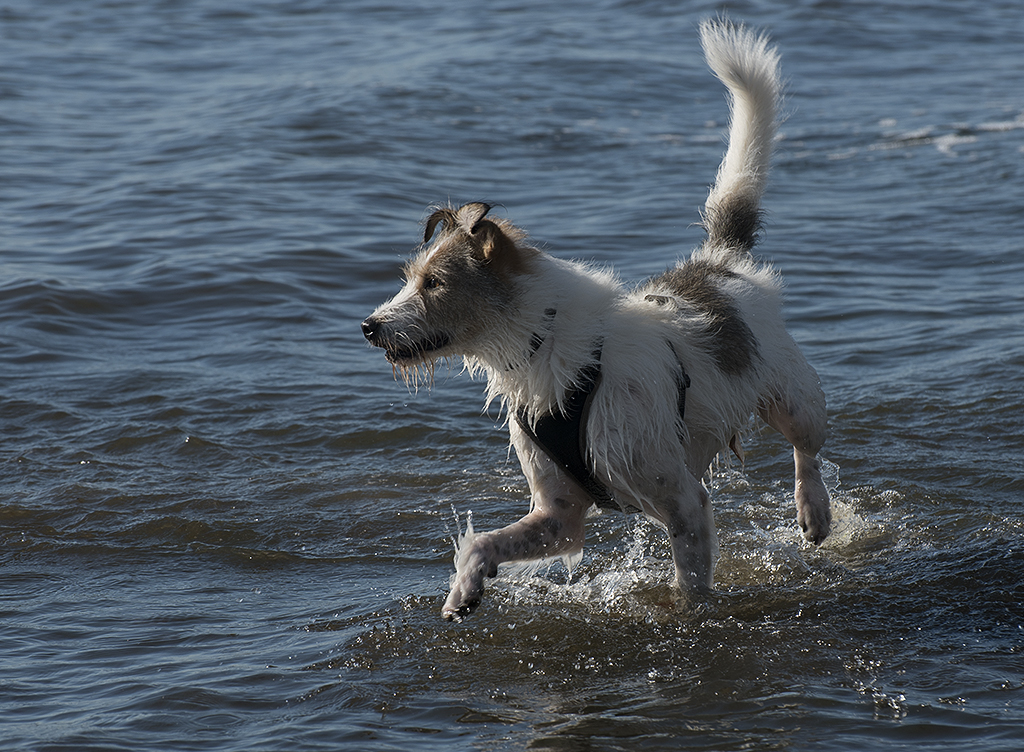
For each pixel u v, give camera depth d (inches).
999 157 874.1
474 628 276.4
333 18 1619.1
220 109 1045.8
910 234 692.7
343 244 665.6
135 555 327.0
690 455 295.9
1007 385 442.3
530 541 276.5
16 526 345.7
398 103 1042.1
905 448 395.2
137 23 1587.1
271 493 372.5
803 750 212.7
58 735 221.5
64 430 425.4
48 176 823.7
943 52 1375.5
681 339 288.0
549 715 232.4
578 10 1604.3
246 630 277.3
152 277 603.5
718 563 320.2
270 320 552.7
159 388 465.7
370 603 293.1
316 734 223.3
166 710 232.8
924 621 278.5
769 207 763.4
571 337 271.4
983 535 327.6
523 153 910.4
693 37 1405.0
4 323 534.0
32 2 1731.1
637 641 269.6
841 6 1601.9
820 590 298.7
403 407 448.1
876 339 514.3
